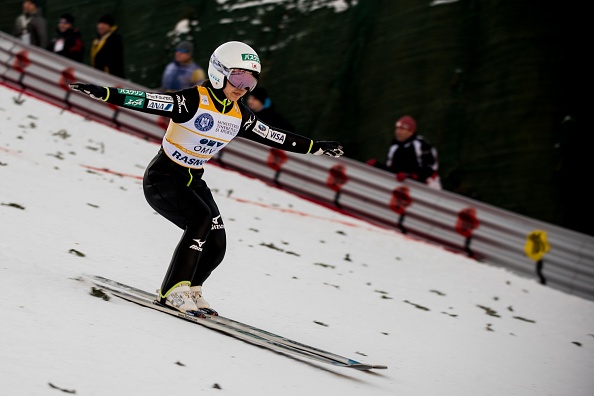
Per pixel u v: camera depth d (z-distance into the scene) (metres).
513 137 24.75
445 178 25.05
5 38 26.52
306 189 21.97
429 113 25.78
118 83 24.19
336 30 28.33
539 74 25.06
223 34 29.91
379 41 27.42
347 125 27.30
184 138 9.46
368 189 21.11
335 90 27.56
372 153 26.34
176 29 30.78
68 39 26.36
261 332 9.38
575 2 25.55
